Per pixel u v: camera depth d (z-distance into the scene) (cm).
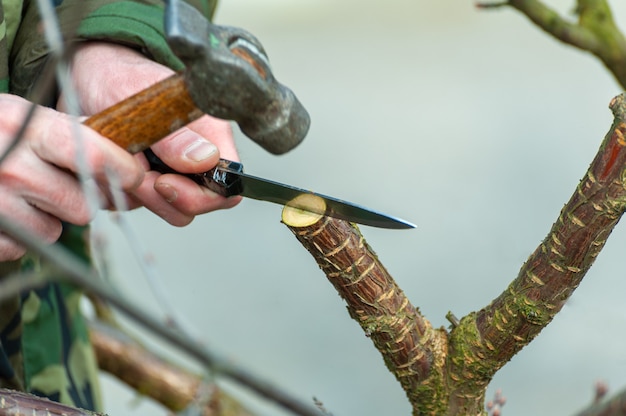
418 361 201
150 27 218
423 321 201
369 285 199
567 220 194
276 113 187
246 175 201
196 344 165
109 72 215
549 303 197
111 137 197
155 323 162
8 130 201
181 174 205
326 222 198
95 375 239
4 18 217
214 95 185
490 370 200
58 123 200
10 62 222
